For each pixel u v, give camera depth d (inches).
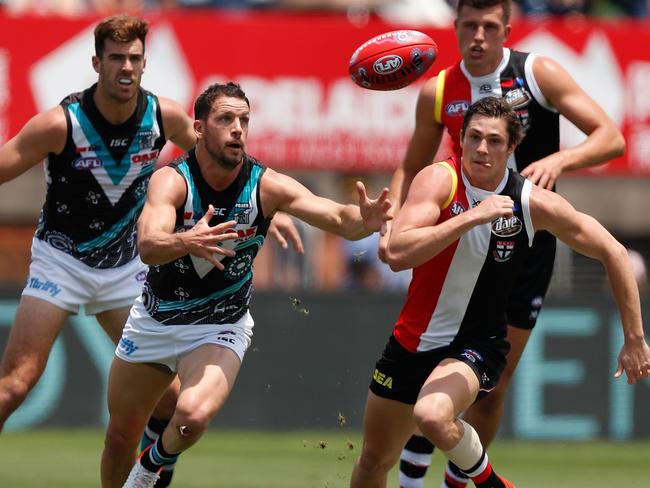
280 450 1469.0
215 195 810.2
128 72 892.0
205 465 1346.0
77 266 941.8
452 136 959.0
